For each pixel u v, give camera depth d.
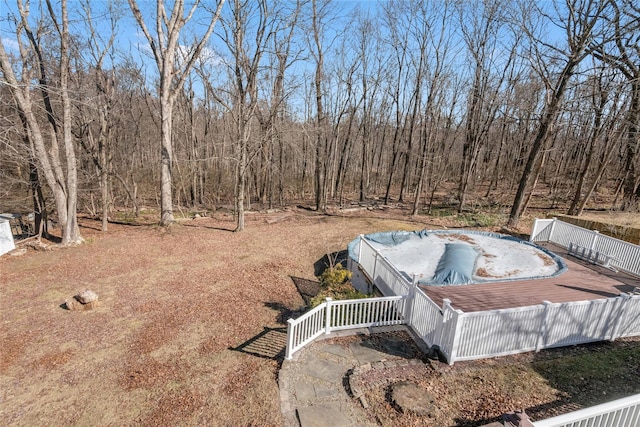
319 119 21.89
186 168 25.78
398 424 4.81
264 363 6.49
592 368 6.09
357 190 36.97
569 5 13.88
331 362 6.20
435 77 20.44
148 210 23.30
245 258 12.71
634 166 18.12
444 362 6.15
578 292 8.80
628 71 16.06
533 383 5.67
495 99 20.86
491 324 6.12
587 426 3.83
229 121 25.59
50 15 12.65
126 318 8.34
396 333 7.15
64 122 12.80
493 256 11.69
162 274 11.06
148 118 28.50
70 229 13.48
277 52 16.39
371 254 10.05
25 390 5.88
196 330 7.85
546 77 15.86
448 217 19.72
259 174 27.12
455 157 37.31
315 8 19.72
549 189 28.28
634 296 6.93
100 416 5.31
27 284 10.09
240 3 15.04
